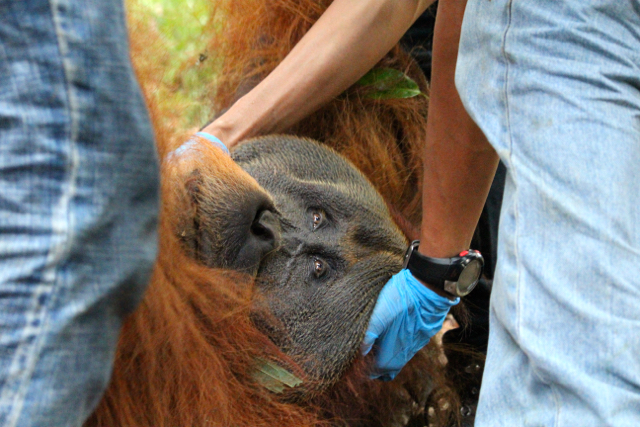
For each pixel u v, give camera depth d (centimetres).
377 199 207
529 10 101
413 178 256
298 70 198
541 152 97
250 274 151
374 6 192
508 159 101
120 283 69
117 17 67
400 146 260
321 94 202
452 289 165
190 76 247
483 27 107
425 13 250
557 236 94
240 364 146
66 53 63
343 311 171
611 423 85
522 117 100
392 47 223
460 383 231
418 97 253
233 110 199
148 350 118
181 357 125
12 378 63
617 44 99
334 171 200
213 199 146
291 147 197
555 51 99
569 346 91
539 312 94
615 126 95
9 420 63
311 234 179
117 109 66
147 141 69
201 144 156
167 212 129
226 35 250
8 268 63
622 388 88
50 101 64
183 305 130
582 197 93
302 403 163
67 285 64
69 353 66
